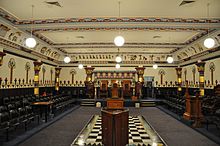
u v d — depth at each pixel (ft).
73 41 44.11
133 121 33.19
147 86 66.95
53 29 31.76
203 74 46.42
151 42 44.34
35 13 25.96
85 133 24.70
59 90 67.46
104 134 17.71
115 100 31.76
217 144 20.62
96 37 40.32
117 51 58.18
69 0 21.89
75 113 42.01
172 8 23.91
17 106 29.04
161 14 26.00
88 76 65.92
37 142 20.94
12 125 21.45
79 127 28.27
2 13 25.76
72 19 28.22
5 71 35.32
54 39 42.22
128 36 39.06
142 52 59.52
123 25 29.30
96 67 67.26
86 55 64.69
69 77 68.08
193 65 53.57
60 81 68.08
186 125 30.01
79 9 24.54
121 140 17.51
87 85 64.64
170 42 44.27
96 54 63.00
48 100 39.88
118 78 66.64
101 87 64.95
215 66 41.19
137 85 62.75
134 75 66.64
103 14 26.23
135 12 25.38
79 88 67.56
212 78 42.57
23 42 38.55
